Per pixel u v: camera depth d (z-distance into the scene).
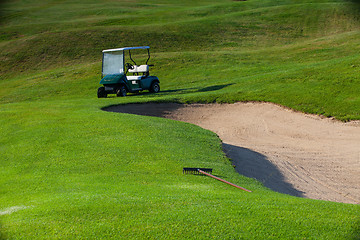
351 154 13.59
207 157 10.66
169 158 9.73
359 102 17.56
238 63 34.44
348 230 5.35
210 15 60.47
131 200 6.23
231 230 5.18
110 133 11.86
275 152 14.26
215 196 6.65
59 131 12.14
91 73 33.91
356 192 10.68
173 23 51.56
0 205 6.63
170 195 6.64
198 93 22.59
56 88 30.30
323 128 16.34
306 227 5.38
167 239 4.92
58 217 5.55
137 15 60.22
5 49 41.91
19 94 29.22
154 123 13.70
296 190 10.23
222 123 18.44
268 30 50.25
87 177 8.16
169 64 35.12
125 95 21.84
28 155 10.02
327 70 22.88
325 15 54.38
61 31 46.91
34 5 72.81
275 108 19.12
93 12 64.94
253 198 6.68
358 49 34.47
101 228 5.17
